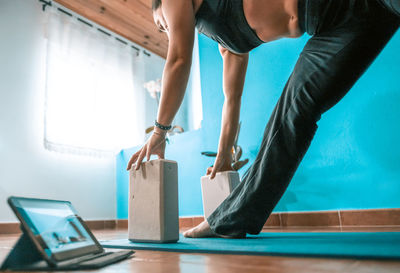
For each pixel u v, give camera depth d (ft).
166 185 3.30
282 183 3.13
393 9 2.39
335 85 2.99
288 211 6.98
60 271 1.68
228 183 5.49
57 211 2.13
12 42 9.36
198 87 13.64
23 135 9.02
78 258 1.92
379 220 5.83
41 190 9.14
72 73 10.46
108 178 11.18
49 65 9.78
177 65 2.95
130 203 3.59
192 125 13.76
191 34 2.98
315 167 6.77
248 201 3.19
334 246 2.20
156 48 14.28
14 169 8.63
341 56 2.89
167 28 3.44
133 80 12.95
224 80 4.08
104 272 1.63
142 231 3.36
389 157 5.94
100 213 10.64
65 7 10.95
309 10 2.84
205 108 9.18
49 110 9.49
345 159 6.43
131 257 2.23
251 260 1.86
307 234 3.54
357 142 6.33
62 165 9.84
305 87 3.07
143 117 12.81
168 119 3.15
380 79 6.22
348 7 2.78
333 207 6.44
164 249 2.63
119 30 12.58
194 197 8.77
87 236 2.24
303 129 3.07
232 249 2.29
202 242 3.08
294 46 7.76
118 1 10.85
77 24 11.07
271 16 2.97
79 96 10.50
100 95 11.26
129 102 12.39
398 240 2.42
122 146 11.63
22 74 9.39
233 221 3.29
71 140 9.96
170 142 9.56
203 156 8.82
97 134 10.82
